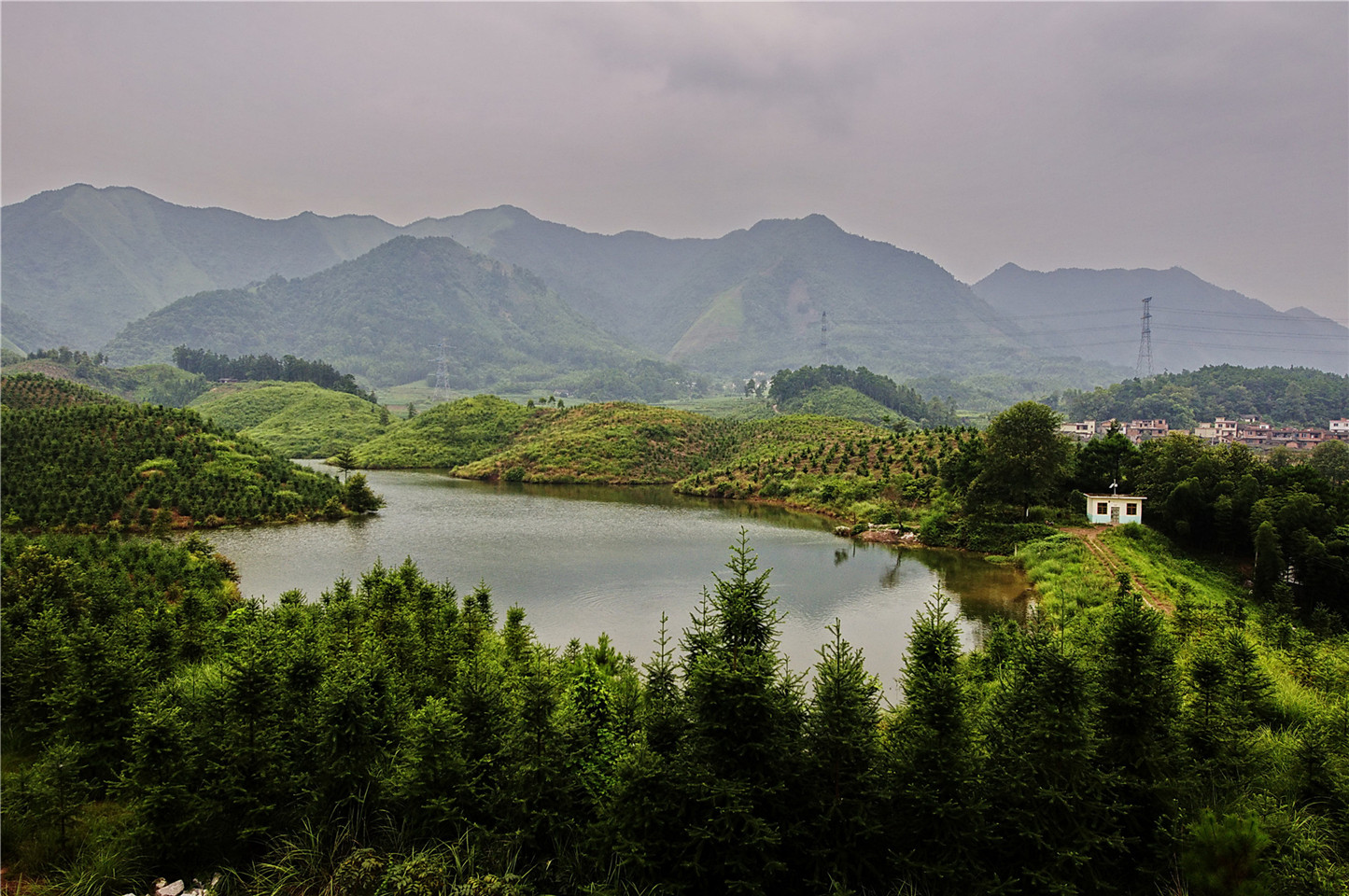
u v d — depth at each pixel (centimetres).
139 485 7106
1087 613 3816
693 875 1171
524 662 2486
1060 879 1141
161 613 2475
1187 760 1327
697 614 4397
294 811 1384
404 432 16800
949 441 9769
